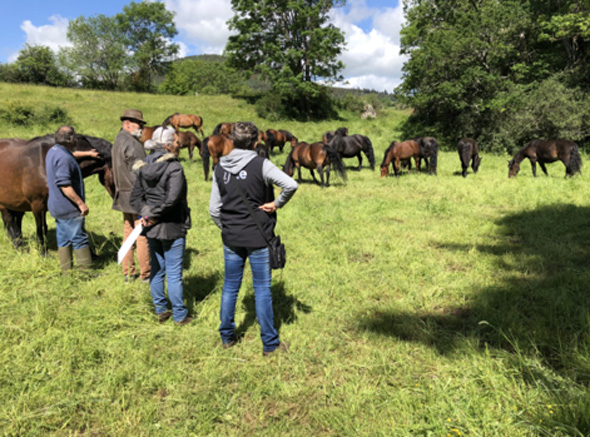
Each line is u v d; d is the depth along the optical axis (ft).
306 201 26.94
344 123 101.91
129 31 181.68
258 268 8.70
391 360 8.87
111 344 9.45
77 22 153.17
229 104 108.27
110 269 14.43
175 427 6.93
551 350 8.76
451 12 71.56
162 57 186.80
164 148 9.78
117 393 7.74
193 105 101.50
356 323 10.57
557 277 12.60
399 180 35.76
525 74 67.21
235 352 9.25
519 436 6.15
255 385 8.09
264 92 118.42
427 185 32.37
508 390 7.35
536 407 6.76
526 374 7.80
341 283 13.37
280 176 8.16
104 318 10.62
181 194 9.77
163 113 86.17
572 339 8.99
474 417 6.71
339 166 32.24
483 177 36.19
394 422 6.72
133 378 8.26
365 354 9.12
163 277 10.52
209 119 86.99
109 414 7.14
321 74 111.96
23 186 14.92
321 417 7.03
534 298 11.71
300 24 110.22
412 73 69.56
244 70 122.93
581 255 14.97
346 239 18.22
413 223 20.97
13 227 16.44
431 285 12.92
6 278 12.99
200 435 6.73
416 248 16.87
